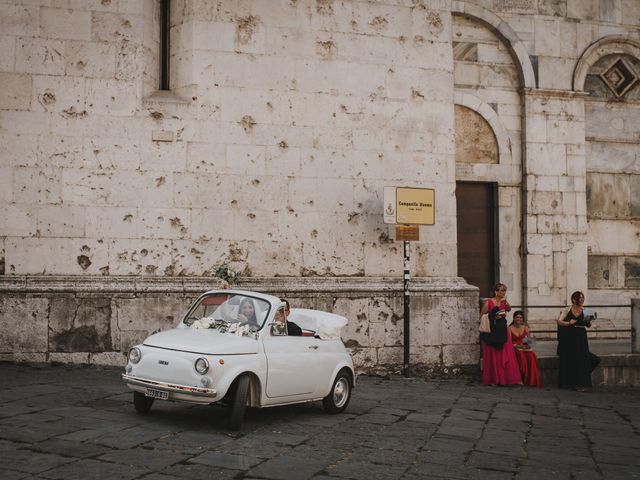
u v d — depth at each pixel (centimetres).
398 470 690
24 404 899
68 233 1286
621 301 1748
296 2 1411
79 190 1295
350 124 1423
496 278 1675
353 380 1009
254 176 1369
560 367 1377
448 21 1491
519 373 1362
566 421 1010
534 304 1670
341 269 1398
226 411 935
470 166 1664
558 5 1736
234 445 752
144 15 1344
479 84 1691
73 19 1312
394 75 1453
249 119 1373
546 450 816
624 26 1773
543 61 1714
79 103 1305
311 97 1406
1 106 1278
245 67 1379
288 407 1013
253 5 1391
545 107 1709
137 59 1332
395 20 1462
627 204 1772
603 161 1766
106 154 1309
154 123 1330
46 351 1248
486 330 1365
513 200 1686
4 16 1288
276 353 884
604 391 1362
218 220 1346
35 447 697
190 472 641
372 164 1429
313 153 1400
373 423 917
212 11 1373
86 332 1261
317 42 1417
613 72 1773
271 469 664
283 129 1388
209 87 1360
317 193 1397
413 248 1440
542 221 1688
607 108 1770
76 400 941
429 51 1475
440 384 1321
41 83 1294
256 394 855
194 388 793
